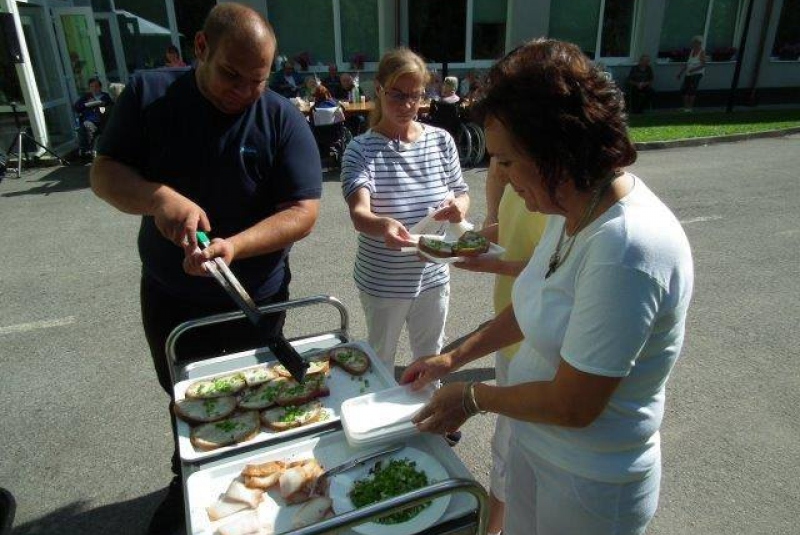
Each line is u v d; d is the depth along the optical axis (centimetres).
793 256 489
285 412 151
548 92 96
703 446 262
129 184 169
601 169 101
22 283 440
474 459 259
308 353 178
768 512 226
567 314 113
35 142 832
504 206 194
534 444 130
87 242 531
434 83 939
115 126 177
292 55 1220
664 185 721
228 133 180
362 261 246
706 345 347
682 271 104
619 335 99
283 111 189
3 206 654
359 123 920
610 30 1348
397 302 242
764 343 350
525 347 135
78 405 292
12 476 246
